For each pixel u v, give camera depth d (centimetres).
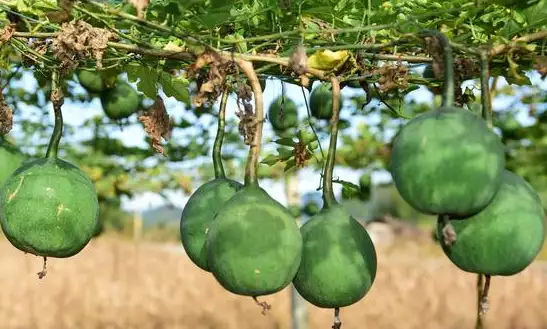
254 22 135
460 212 98
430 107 248
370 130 268
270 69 136
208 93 114
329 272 106
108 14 116
